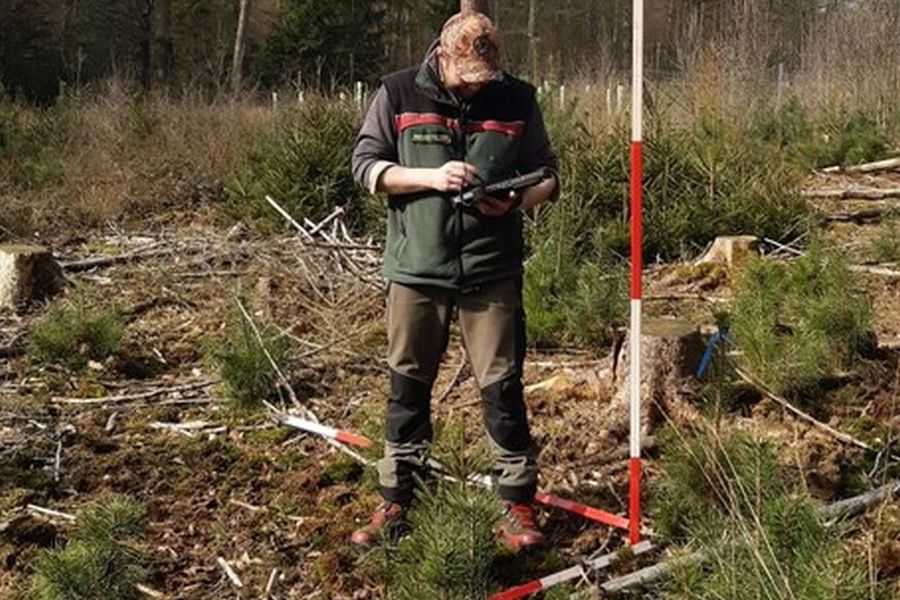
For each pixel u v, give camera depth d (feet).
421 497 11.91
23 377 17.78
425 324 11.84
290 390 16.78
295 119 33.81
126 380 17.94
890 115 41.09
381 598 11.68
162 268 23.75
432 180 11.10
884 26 44.68
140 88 55.26
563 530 12.82
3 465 14.70
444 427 14.34
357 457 14.57
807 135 39.22
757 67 44.45
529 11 115.55
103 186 33.42
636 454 12.10
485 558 11.02
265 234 28.19
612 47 73.87
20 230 28.81
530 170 11.68
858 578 9.46
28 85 86.84
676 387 14.85
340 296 21.98
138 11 105.91
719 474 11.68
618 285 19.47
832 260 17.54
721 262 23.02
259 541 12.98
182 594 12.01
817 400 15.52
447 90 11.32
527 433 12.18
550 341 18.95
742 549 10.29
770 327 16.06
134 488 14.23
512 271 11.69
